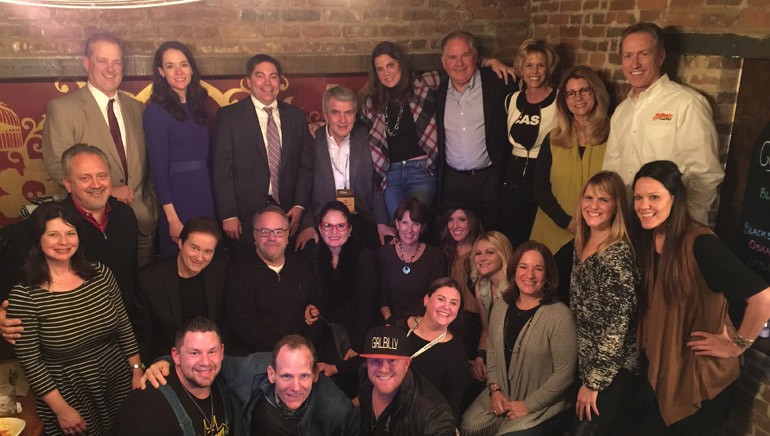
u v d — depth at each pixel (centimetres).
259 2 479
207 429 286
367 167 463
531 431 341
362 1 495
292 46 493
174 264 375
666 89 353
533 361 347
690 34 359
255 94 439
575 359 341
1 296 359
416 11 507
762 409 338
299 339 287
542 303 346
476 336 407
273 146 447
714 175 342
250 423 297
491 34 524
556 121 423
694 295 302
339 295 407
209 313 380
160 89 425
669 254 300
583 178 403
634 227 321
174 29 468
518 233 467
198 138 436
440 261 418
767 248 336
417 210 405
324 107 451
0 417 298
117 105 421
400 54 454
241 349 382
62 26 448
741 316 311
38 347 317
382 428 292
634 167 368
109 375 342
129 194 420
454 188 476
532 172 449
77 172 354
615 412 325
